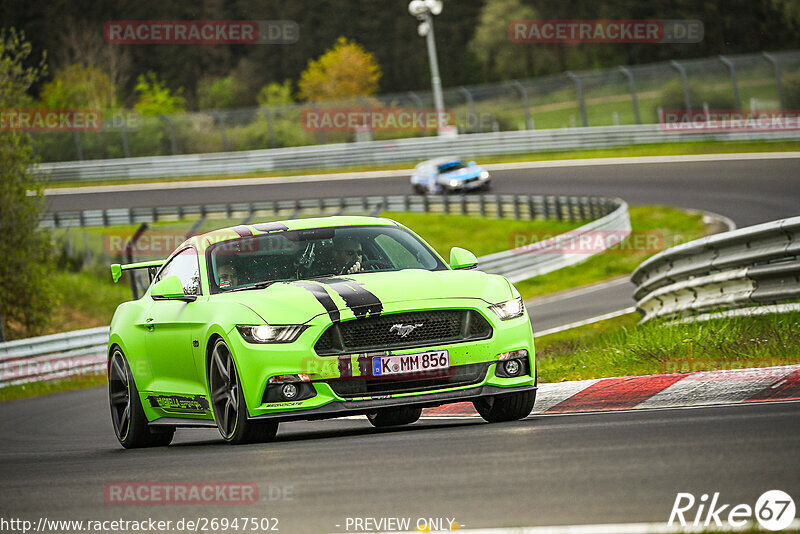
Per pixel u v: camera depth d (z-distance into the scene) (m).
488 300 21.78
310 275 23.36
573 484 13.50
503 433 19.00
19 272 90.69
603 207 103.19
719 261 35.84
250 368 20.94
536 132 158.12
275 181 164.00
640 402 22.36
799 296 32.09
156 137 186.25
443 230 117.12
